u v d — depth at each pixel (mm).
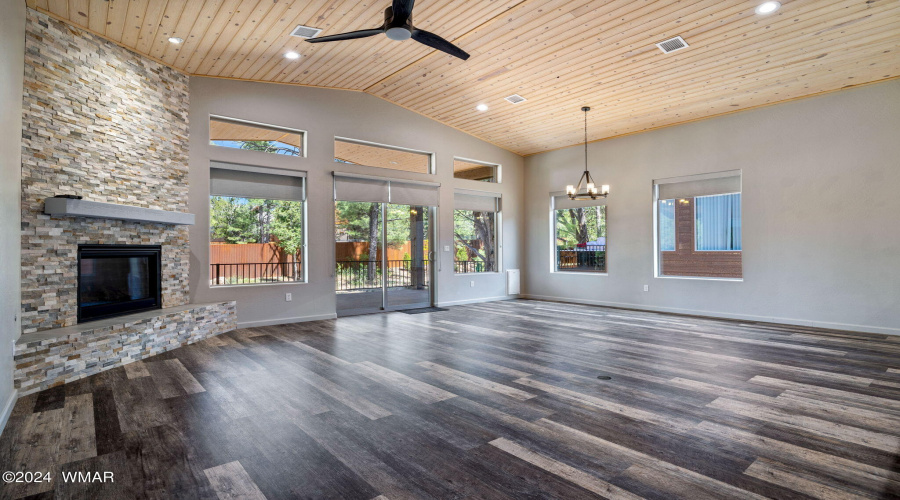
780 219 6258
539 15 4594
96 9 4031
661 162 7535
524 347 4891
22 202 3730
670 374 3852
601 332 5730
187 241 5570
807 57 4996
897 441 2533
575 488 2043
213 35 4734
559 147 8977
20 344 3299
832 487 2055
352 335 5578
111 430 2699
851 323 5703
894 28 4383
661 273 7805
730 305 6746
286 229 6609
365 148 7453
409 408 3066
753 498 1962
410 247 8008
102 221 4469
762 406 3080
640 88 6055
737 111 6672
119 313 4645
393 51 5492
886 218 5465
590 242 8789
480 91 6676
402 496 1977
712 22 4465
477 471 2201
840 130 5777
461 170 8844
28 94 3818
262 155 6258
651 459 2326
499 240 9336
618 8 4391
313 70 6023
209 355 4559
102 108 4527
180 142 5523
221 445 2492
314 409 3047
